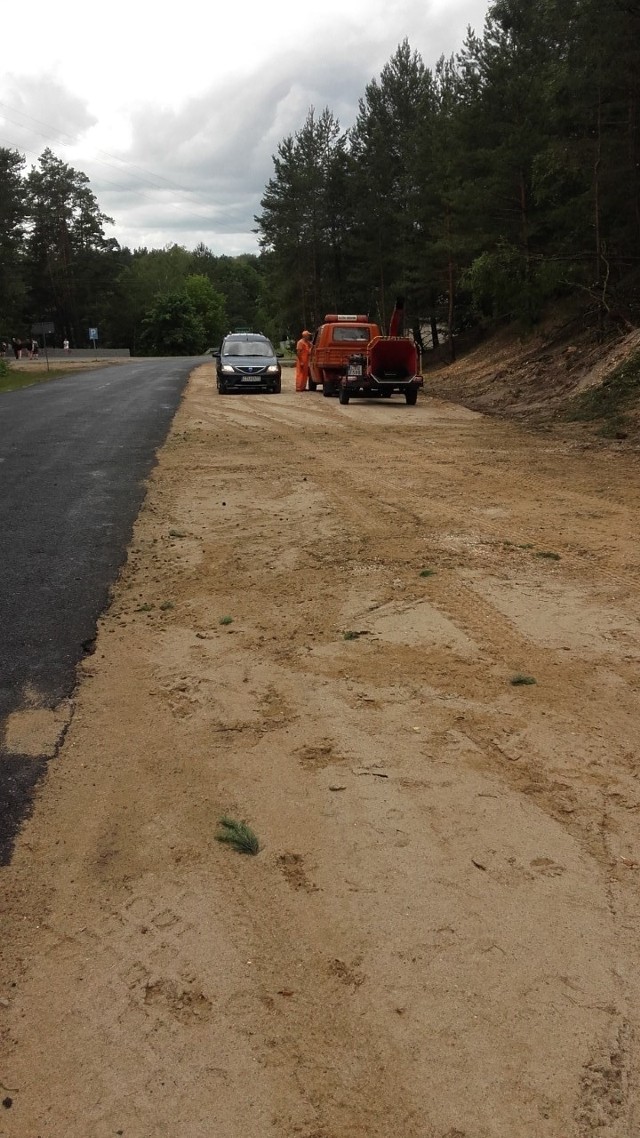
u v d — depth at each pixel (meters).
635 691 4.14
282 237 51.72
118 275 98.50
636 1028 2.18
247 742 3.75
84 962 2.46
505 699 4.08
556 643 4.77
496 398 21.09
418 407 20.20
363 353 21.56
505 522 7.83
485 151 25.36
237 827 3.09
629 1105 1.97
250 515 8.33
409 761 3.53
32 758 3.65
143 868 2.90
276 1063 2.10
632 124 18.52
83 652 4.84
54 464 11.78
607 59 17.61
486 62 25.72
